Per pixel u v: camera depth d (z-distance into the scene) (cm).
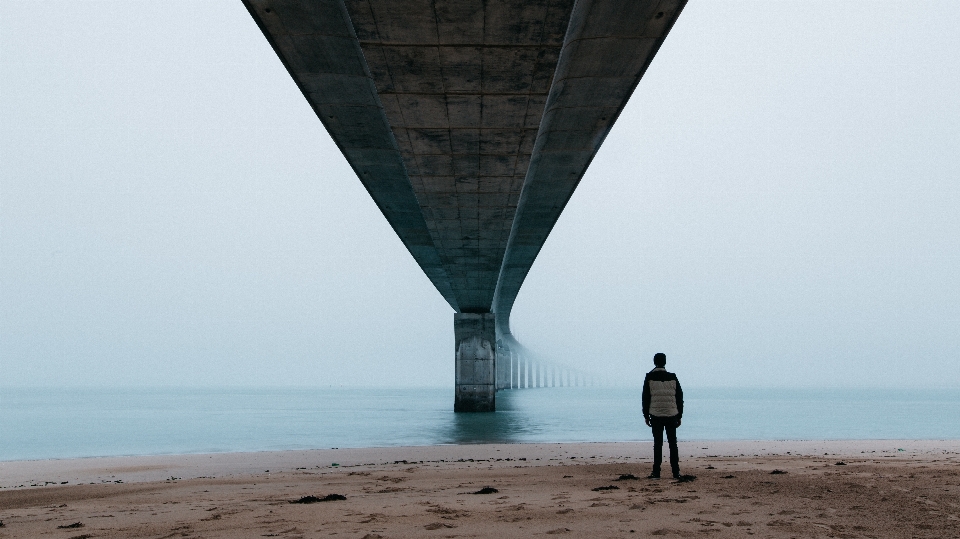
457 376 4931
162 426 3978
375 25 938
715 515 582
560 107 1405
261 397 15500
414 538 504
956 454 1612
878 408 7725
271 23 1024
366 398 13650
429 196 1967
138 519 664
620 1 956
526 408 6334
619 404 7800
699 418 4797
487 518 598
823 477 891
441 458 1634
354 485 997
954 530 506
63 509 789
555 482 929
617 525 540
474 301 4819
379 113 1419
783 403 9981
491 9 892
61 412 6612
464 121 1320
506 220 2319
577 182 2077
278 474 1266
